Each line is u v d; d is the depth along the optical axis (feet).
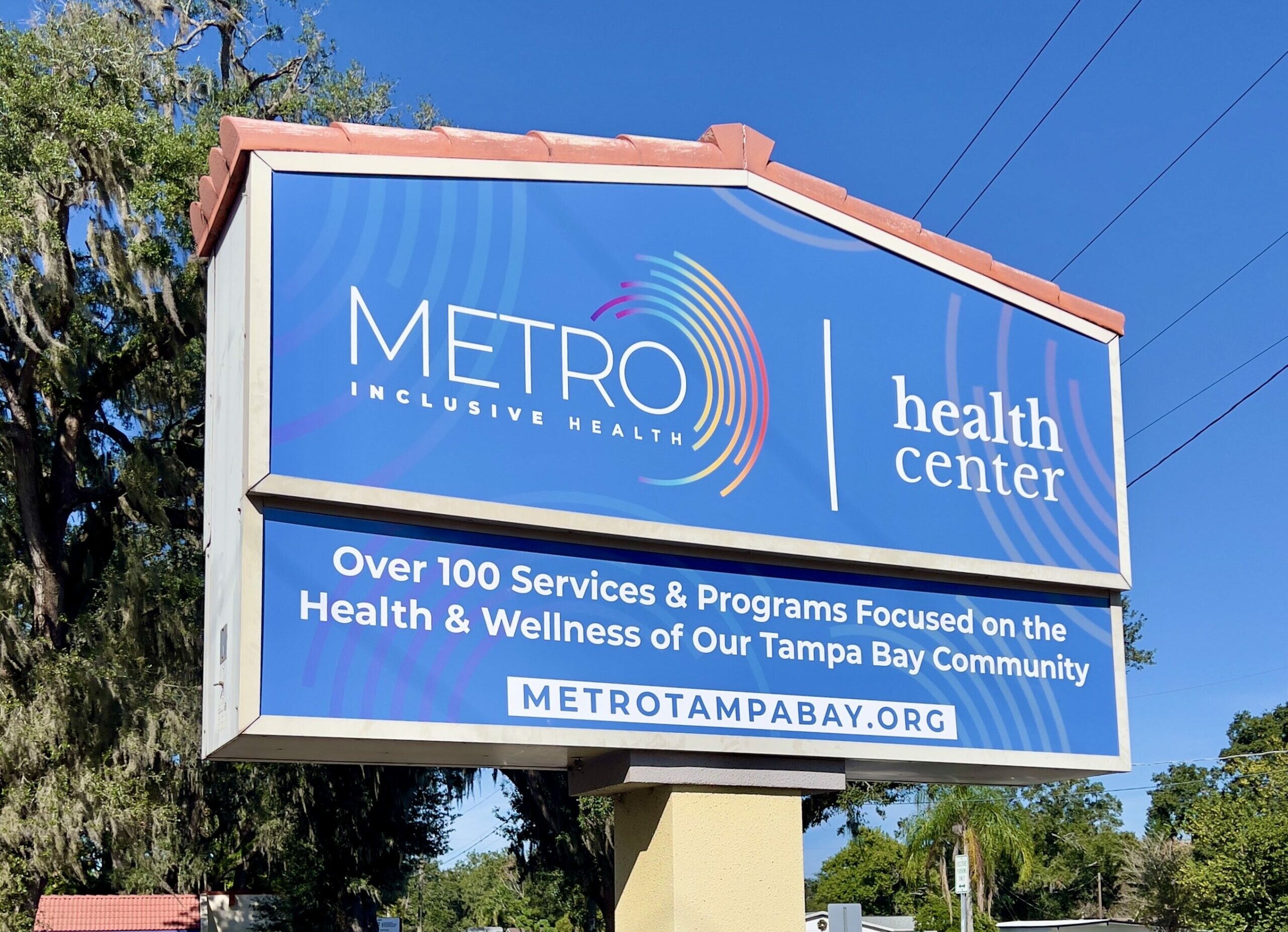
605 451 21.79
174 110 80.59
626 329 22.53
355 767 84.89
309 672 18.84
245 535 18.86
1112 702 25.70
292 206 20.12
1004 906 229.66
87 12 76.02
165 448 82.69
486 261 21.56
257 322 19.42
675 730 21.33
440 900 389.60
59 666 69.21
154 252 70.49
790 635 22.81
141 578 75.25
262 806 85.87
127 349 80.18
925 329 25.59
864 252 25.32
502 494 20.72
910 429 24.86
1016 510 25.57
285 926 101.19
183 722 71.72
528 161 22.30
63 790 64.80
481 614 20.34
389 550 19.88
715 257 23.75
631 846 22.08
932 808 134.62
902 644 23.81
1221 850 108.06
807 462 23.62
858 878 227.81
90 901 104.58
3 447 77.71
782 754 21.98
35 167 70.69
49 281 70.74
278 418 19.29
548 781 90.27
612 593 21.44
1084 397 27.12
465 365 20.95
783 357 23.94
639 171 23.32
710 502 22.49
